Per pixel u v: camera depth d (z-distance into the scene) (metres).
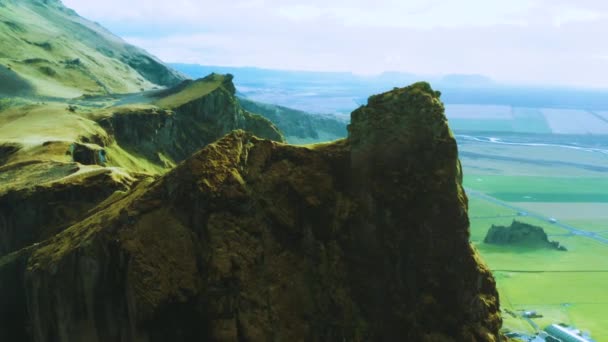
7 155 71.00
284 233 26.97
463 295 25.94
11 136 81.75
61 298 25.70
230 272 24.45
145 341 23.94
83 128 93.44
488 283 27.17
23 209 47.34
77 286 25.44
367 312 26.22
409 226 26.81
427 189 26.81
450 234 26.44
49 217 47.06
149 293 23.77
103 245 25.22
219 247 24.72
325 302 26.08
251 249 25.39
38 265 26.73
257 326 24.23
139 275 24.02
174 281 24.17
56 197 47.72
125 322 24.47
